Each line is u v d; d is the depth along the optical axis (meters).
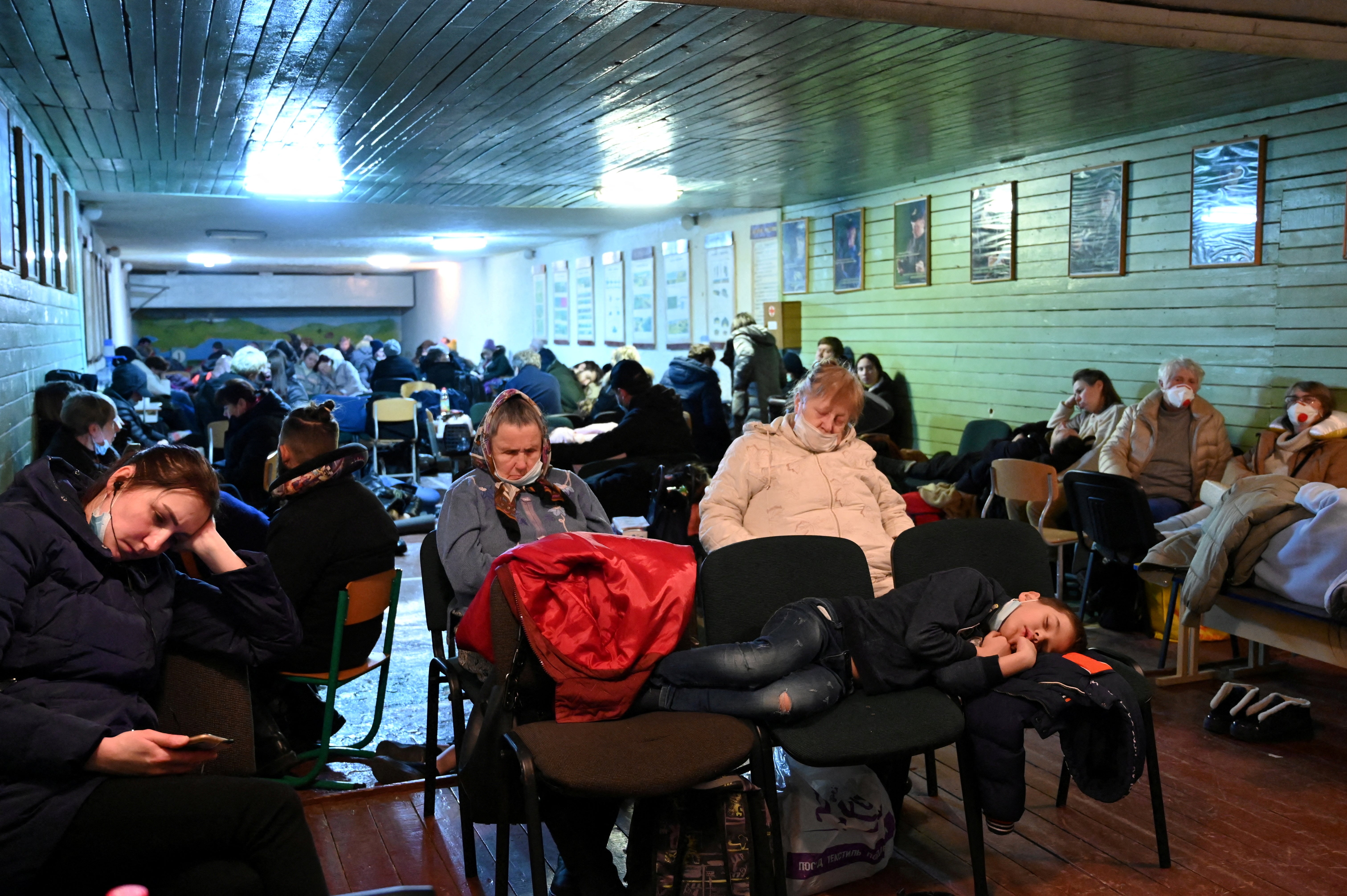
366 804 3.19
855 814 2.71
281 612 2.30
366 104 5.16
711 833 2.35
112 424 4.66
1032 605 2.85
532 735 2.35
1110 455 5.50
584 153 6.83
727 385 11.49
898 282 8.74
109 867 1.91
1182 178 6.10
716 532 3.21
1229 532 3.90
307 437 3.24
